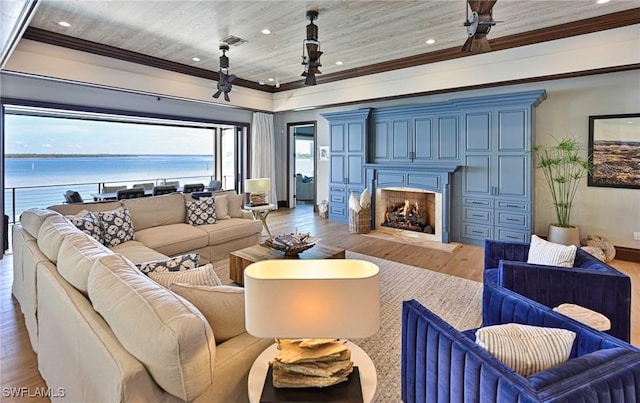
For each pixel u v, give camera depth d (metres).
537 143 4.87
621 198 4.34
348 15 3.62
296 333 1.05
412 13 3.57
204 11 3.52
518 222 4.77
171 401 1.13
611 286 2.11
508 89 5.07
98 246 1.92
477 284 3.54
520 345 1.27
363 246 5.16
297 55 5.01
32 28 3.95
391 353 2.30
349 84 6.09
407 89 5.36
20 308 2.95
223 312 1.43
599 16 3.69
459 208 5.34
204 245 4.12
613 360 1.18
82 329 1.32
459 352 1.32
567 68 4.02
